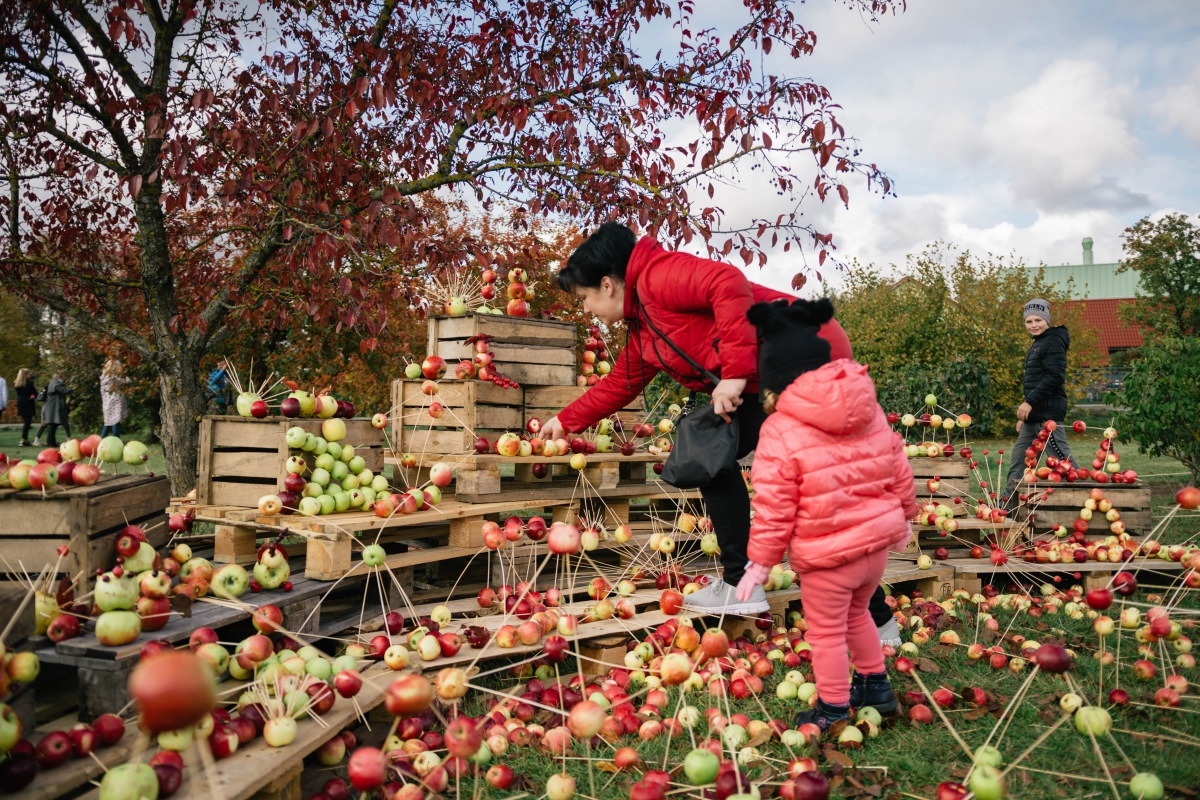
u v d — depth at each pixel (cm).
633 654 348
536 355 465
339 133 536
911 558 532
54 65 598
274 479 357
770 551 271
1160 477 1026
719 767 241
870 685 303
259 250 649
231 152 535
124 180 600
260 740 238
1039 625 432
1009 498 596
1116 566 505
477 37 630
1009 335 2139
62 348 1925
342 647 334
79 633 251
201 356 665
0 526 266
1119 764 269
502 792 256
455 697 259
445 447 425
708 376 341
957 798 231
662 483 500
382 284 646
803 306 279
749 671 343
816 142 543
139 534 276
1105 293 5853
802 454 266
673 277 332
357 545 374
